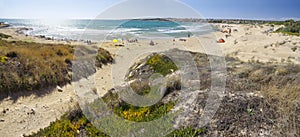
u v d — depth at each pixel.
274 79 7.38
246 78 7.90
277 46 21.47
